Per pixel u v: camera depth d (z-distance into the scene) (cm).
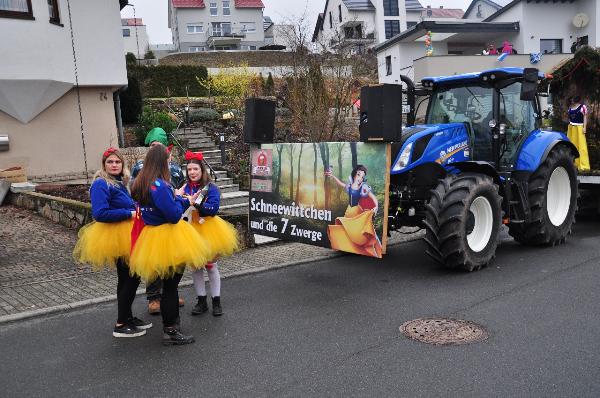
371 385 379
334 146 621
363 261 751
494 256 746
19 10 1148
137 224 461
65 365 429
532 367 398
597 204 957
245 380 394
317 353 438
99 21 1339
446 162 705
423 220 664
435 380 383
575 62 979
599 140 984
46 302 578
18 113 1215
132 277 484
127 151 1295
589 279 618
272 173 696
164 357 440
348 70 1533
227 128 1681
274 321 518
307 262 752
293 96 1509
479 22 2783
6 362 436
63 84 1244
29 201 1059
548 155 780
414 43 2958
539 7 2766
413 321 503
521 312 516
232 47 5566
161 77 2414
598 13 2711
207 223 524
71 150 1332
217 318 531
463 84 779
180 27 5659
